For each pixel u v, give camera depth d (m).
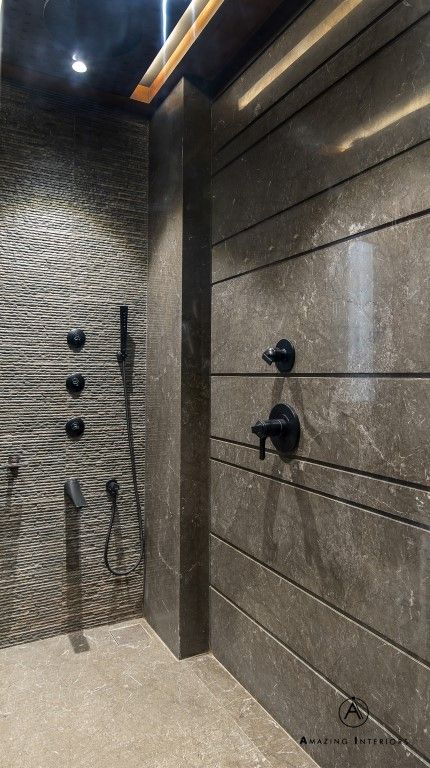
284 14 1.58
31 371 2.05
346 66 1.32
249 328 1.76
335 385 1.36
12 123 2.03
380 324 1.21
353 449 1.29
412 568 1.11
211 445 2.01
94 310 2.18
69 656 1.96
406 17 1.14
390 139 1.18
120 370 2.23
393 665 1.16
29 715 1.62
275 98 1.62
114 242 2.22
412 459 1.12
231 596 1.86
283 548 1.57
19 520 2.03
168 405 2.07
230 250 1.89
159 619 2.13
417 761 1.09
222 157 1.95
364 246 1.26
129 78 2.01
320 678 1.40
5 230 2.00
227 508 1.89
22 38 1.75
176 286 2.00
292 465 1.53
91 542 2.17
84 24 1.67
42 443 2.07
